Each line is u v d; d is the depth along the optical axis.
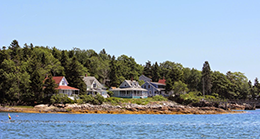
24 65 127.88
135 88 142.25
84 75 153.62
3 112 94.31
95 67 171.38
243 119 87.62
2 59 121.94
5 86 107.81
